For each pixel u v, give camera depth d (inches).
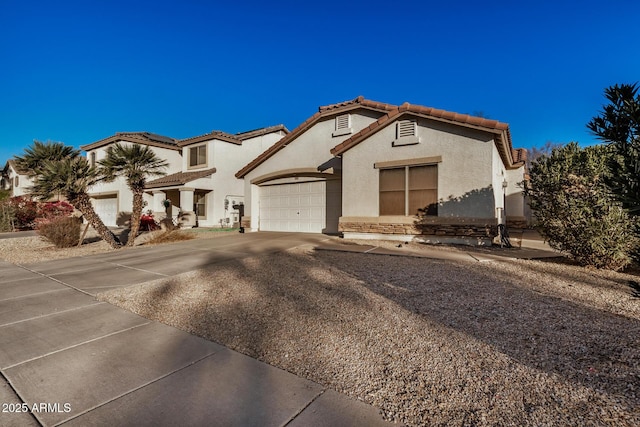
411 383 111.0
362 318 167.0
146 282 248.8
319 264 293.7
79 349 140.6
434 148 403.9
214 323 167.3
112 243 438.0
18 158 406.3
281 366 124.3
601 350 129.0
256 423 92.6
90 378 117.6
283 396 105.2
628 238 238.1
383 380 113.3
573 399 99.5
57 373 121.4
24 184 1177.4
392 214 433.4
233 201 834.8
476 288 212.8
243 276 257.0
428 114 398.6
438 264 283.1
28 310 191.3
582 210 257.6
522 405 97.7
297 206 589.6
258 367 123.7
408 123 420.5
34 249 450.9
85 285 245.3
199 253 375.6
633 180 87.2
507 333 146.3
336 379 114.7
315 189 569.6
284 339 146.7
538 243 421.4
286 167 596.1
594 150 255.8
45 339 151.0
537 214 297.4
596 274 247.1
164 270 288.5
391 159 432.8
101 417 96.5
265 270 275.7
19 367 126.0
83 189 405.7
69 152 430.0
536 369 116.6
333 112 536.4
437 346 135.6
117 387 111.7
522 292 203.9
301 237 500.4
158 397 105.7
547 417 92.1
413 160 414.0
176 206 884.0
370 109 505.0
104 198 956.0
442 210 399.5
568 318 161.6
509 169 656.4
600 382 107.7
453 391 105.7
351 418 94.4
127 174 444.1
